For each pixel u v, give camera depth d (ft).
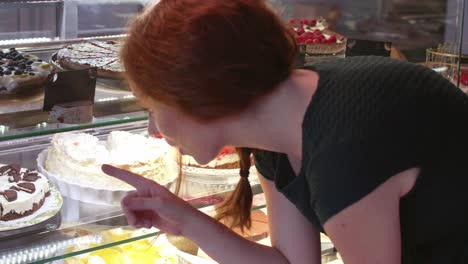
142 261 7.43
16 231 6.28
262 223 7.69
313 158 4.68
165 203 5.54
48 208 6.64
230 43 4.31
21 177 6.79
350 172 4.51
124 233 6.52
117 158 7.09
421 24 10.38
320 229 5.17
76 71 6.08
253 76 4.41
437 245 5.08
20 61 6.84
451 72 8.11
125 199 5.56
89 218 6.61
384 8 9.98
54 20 7.80
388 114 4.63
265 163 5.61
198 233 5.69
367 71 4.83
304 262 5.83
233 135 4.85
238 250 5.72
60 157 7.06
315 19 9.21
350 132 4.57
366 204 4.53
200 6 4.37
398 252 4.73
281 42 4.56
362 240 4.64
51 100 6.08
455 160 4.78
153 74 4.41
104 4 8.01
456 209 4.87
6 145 7.33
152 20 4.46
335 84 4.75
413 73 4.88
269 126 4.82
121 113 6.38
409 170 4.65
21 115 6.11
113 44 7.70
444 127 4.75
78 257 7.22
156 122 4.89
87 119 6.19
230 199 5.93
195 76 4.30
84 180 6.91
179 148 5.02
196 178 7.30
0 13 7.47
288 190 5.08
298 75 4.88
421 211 4.87
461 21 8.27
